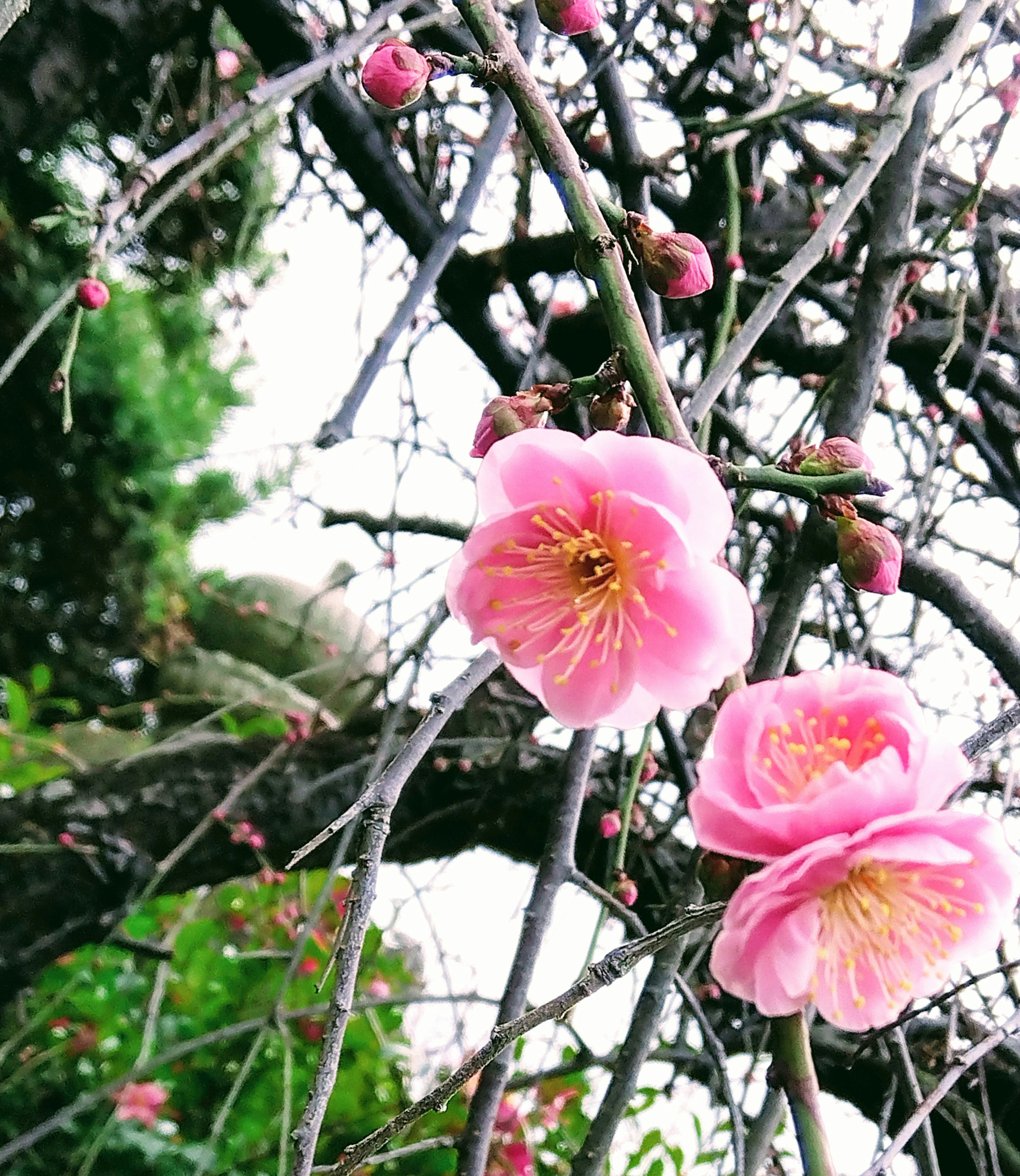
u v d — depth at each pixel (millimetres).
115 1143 329
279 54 281
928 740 104
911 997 105
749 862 106
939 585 272
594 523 123
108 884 291
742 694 107
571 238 307
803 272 201
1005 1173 270
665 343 321
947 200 327
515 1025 112
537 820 322
